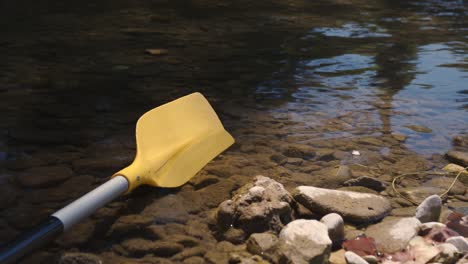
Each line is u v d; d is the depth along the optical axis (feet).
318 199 6.09
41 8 18.42
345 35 15.48
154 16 17.17
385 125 8.74
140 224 5.74
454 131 8.60
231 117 8.91
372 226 5.86
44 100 9.28
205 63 11.98
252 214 5.67
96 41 13.64
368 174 7.10
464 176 7.10
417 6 21.95
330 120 8.90
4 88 9.76
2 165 6.90
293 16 18.44
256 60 12.41
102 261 5.13
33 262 5.05
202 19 17.22
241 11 19.13
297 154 7.59
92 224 5.72
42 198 6.18
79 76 10.67
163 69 11.38
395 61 12.68
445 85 10.89
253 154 7.57
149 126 6.85
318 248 5.04
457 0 23.90
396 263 5.19
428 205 5.98
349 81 11.03
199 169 6.91
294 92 10.26
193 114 7.59
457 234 5.56
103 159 7.20
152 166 6.41
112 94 9.72
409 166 7.36
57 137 7.83
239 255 5.25
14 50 12.46
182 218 5.92
